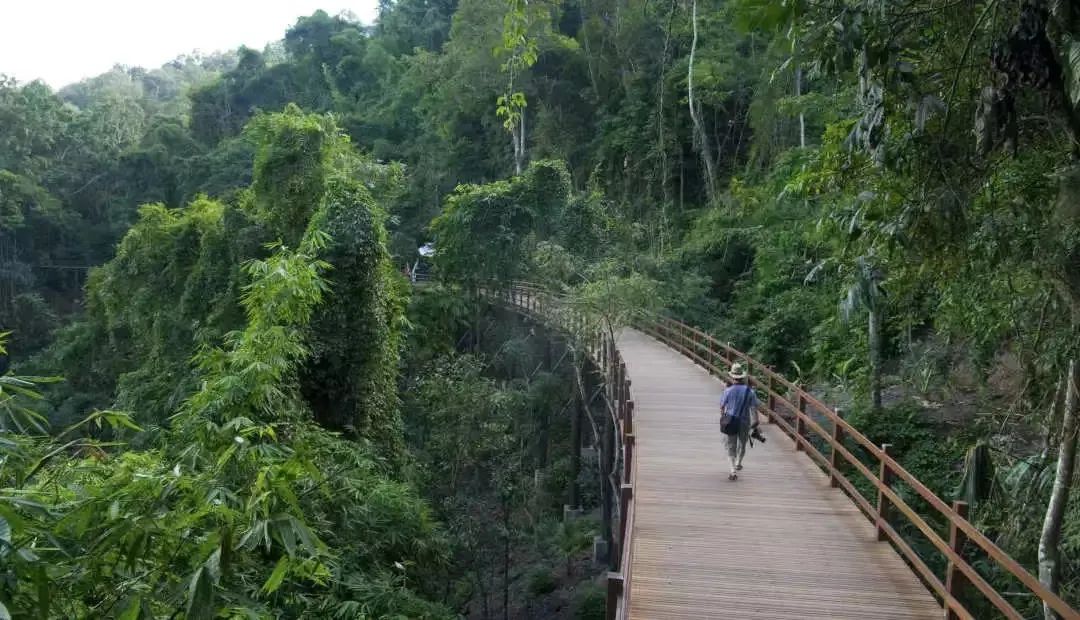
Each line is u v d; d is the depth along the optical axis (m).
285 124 17.36
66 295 50.12
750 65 30.00
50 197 49.72
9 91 53.72
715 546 6.79
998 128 4.27
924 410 12.35
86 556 3.66
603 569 15.51
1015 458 7.92
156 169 52.81
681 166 31.80
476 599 15.88
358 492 8.69
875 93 4.83
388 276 16.03
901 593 5.87
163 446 7.15
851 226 5.64
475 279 24.84
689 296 23.23
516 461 16.52
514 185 24.84
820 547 6.79
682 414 12.27
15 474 3.82
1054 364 5.87
